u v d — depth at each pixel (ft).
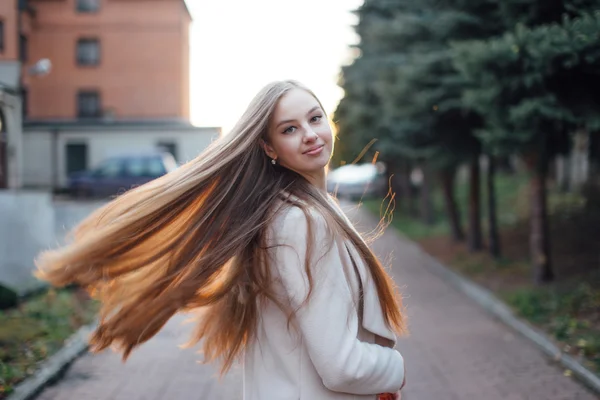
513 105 27.58
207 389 17.80
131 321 5.73
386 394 6.00
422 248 57.88
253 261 5.70
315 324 5.36
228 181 5.93
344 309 5.44
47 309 26.17
